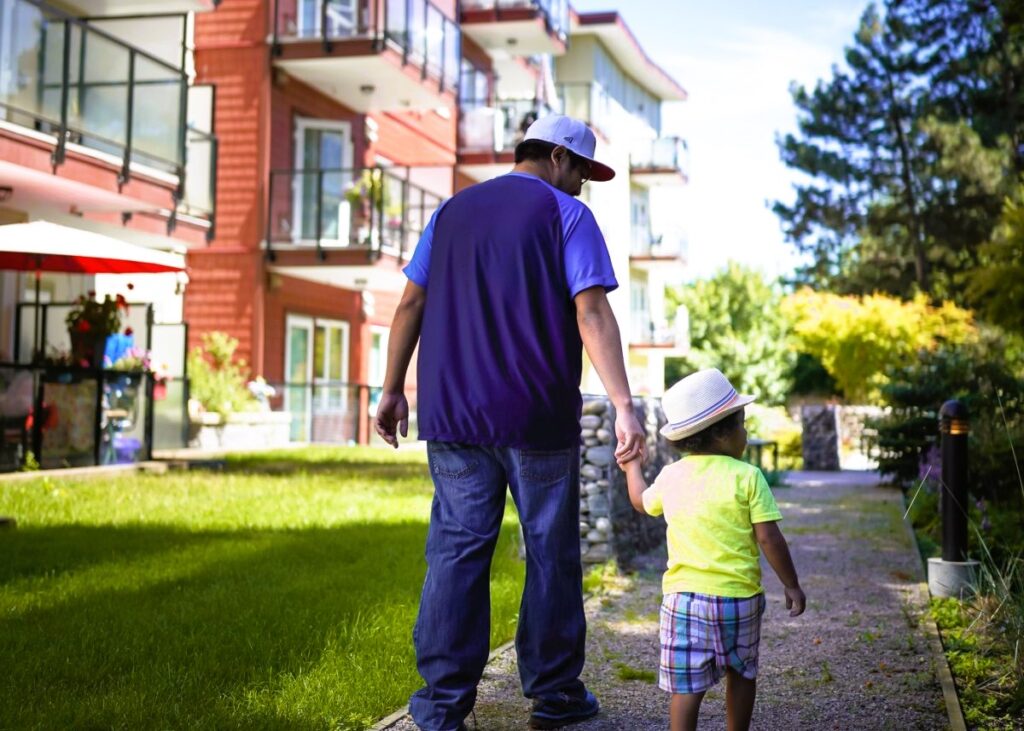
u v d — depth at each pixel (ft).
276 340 70.69
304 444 69.72
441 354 12.41
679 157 126.31
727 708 11.47
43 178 43.24
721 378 11.78
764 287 154.40
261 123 68.95
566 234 12.40
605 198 115.75
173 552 24.21
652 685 14.85
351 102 78.02
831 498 45.01
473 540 12.34
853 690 14.66
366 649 15.62
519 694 14.30
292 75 71.87
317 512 32.14
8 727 11.78
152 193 49.14
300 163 73.36
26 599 18.69
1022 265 47.65
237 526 28.96
